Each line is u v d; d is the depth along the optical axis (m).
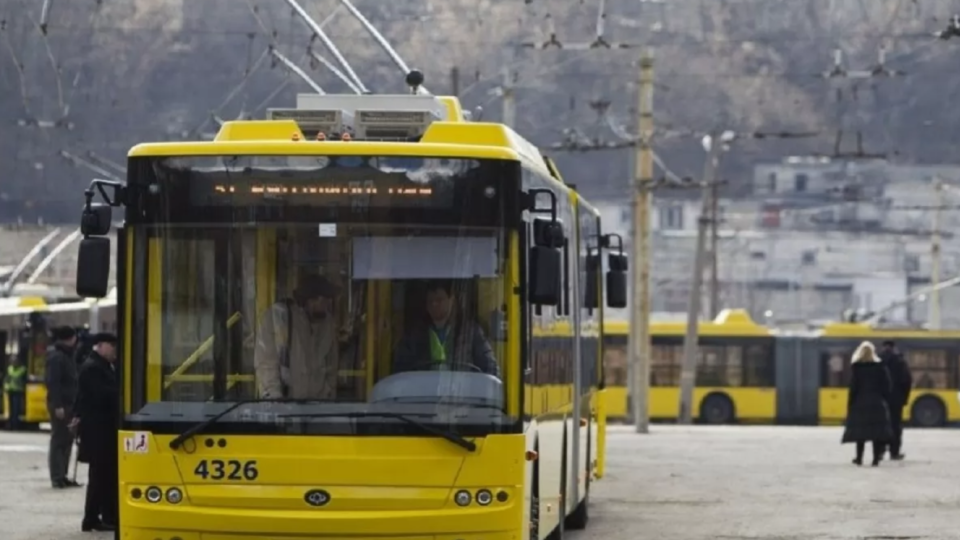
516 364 28.34
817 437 102.69
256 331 28.34
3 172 92.00
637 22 97.00
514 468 28.02
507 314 28.45
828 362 142.12
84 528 42.22
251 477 27.84
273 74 84.44
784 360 142.38
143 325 28.50
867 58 96.75
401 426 27.88
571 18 84.94
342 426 27.91
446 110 35.19
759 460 77.00
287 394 28.12
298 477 27.78
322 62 62.56
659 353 142.88
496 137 30.27
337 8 78.56
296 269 28.48
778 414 142.00
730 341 142.38
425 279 28.47
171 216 28.69
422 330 28.33
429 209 28.61
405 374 28.16
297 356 28.20
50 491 54.81
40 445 84.06
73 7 80.00
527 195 28.92
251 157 28.70
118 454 28.34
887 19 84.38
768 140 159.38
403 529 27.56
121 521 28.22
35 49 81.12
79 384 41.94
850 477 65.44
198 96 85.25
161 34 83.94
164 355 28.41
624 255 52.81
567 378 39.16
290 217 28.56
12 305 106.69
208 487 27.88
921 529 45.12
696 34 96.75
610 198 174.25
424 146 28.75
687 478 64.88
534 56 96.44
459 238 28.59
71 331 55.53
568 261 39.19
